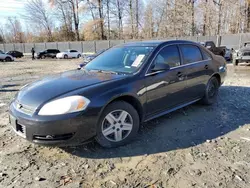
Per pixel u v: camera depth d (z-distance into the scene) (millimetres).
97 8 43469
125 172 2539
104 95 2818
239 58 12672
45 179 2432
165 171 2543
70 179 2430
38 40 48812
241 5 32469
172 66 3785
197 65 4285
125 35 43406
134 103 3234
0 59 24391
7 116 4438
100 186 2312
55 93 2762
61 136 2615
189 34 34656
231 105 4906
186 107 4762
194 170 2553
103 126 2912
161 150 2998
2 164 2725
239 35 24438
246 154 2881
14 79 10047
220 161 2727
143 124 3857
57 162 2758
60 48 37906
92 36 43375
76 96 2674
